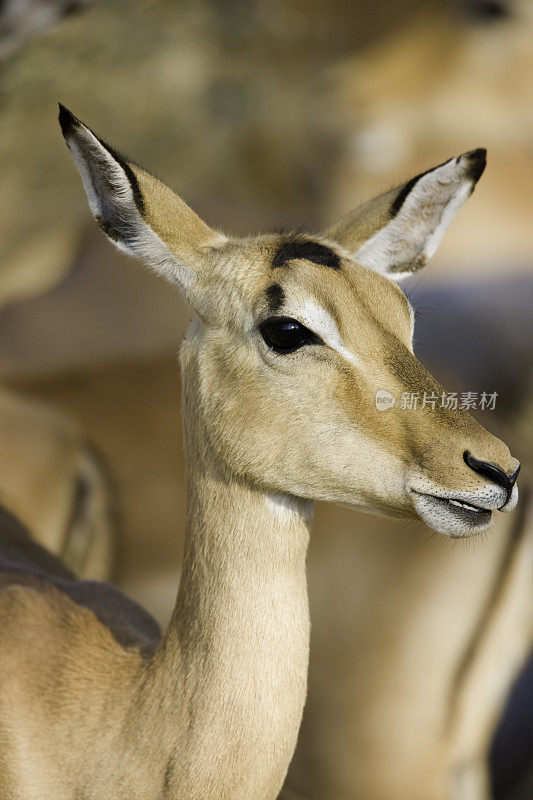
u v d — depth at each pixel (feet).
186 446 43.88
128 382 73.15
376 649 65.51
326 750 66.49
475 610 65.82
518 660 69.87
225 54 129.49
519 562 66.44
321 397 40.81
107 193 43.86
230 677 40.96
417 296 50.96
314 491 41.19
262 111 125.08
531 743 77.05
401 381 40.60
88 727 43.27
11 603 48.37
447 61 115.55
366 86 118.83
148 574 70.33
